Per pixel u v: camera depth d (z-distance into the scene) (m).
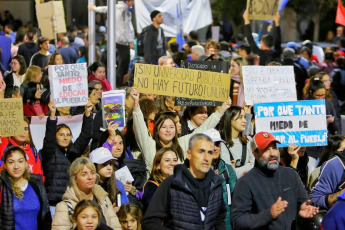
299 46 30.64
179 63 19.62
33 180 9.63
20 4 38.69
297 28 42.81
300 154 11.64
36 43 22.14
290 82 12.10
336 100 16.44
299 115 11.19
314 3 40.84
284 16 42.91
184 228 8.33
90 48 16.33
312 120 11.21
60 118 11.91
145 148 10.89
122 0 18.42
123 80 18.03
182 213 8.35
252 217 8.62
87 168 9.20
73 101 11.73
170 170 9.88
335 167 10.15
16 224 9.38
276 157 8.92
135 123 10.91
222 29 34.12
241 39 27.89
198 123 12.02
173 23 22.92
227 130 10.99
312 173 11.37
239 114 10.98
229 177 9.99
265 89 12.02
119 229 9.49
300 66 19.94
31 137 11.09
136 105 10.91
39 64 19.03
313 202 10.08
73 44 24.89
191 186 8.38
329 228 8.16
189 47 22.36
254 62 17.89
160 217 8.45
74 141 11.83
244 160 11.02
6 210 9.32
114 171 10.47
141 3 22.25
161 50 19.16
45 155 10.71
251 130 12.26
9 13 35.75
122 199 10.21
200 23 24.09
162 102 13.18
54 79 11.66
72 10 34.34
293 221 8.98
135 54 21.91
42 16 20.55
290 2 40.28
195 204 8.38
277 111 11.16
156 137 10.79
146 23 22.25
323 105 11.21
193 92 11.62
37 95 13.31
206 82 11.64
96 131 11.70
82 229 8.84
